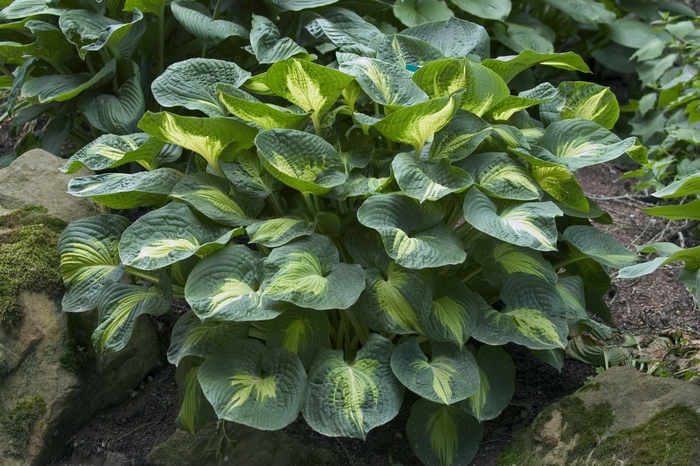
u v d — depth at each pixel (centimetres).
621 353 278
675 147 413
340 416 219
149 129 240
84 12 316
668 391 220
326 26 296
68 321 270
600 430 224
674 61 471
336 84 245
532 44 451
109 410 284
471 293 243
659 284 341
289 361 225
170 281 247
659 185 374
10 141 436
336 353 237
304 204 268
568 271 294
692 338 295
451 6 466
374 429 265
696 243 368
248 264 234
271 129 237
